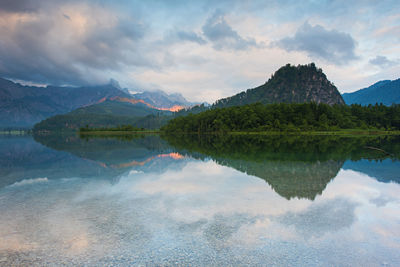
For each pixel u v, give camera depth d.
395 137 85.62
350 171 19.48
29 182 15.65
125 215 9.75
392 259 6.60
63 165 22.92
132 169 20.77
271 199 11.92
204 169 20.64
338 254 6.84
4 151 37.69
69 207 10.69
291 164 23.11
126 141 71.88
